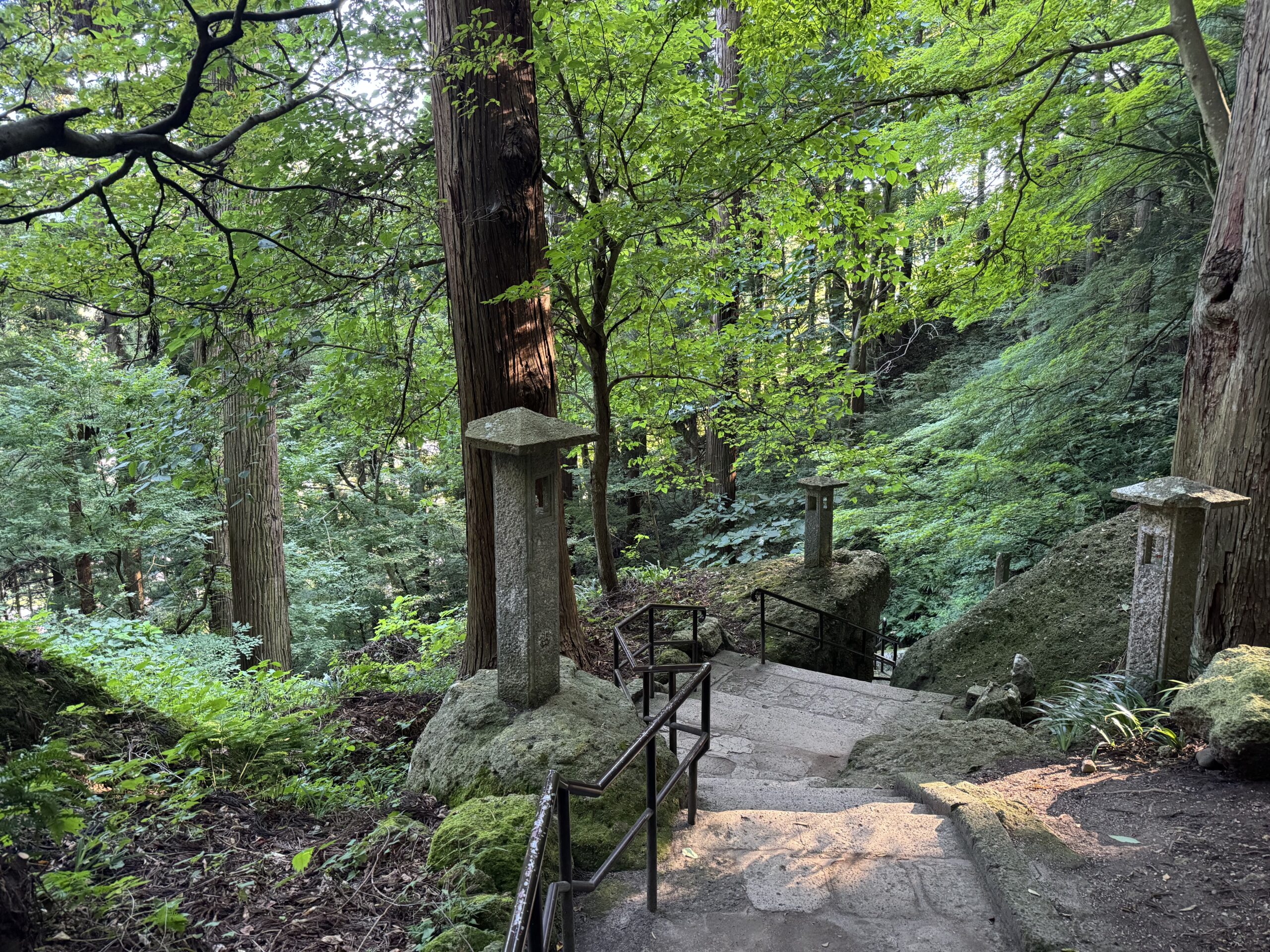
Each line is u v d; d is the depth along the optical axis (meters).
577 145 7.23
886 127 7.65
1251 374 5.57
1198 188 10.31
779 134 6.01
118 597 13.36
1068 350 10.35
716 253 8.70
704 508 14.77
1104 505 10.45
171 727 4.31
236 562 10.50
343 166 6.42
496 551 4.37
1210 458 5.85
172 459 6.12
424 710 6.13
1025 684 6.32
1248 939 2.75
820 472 10.96
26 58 4.62
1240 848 3.35
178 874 2.93
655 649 8.28
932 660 8.21
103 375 11.70
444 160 6.04
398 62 5.51
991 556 12.07
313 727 5.42
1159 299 10.31
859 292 14.88
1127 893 3.07
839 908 3.15
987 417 10.95
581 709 4.40
